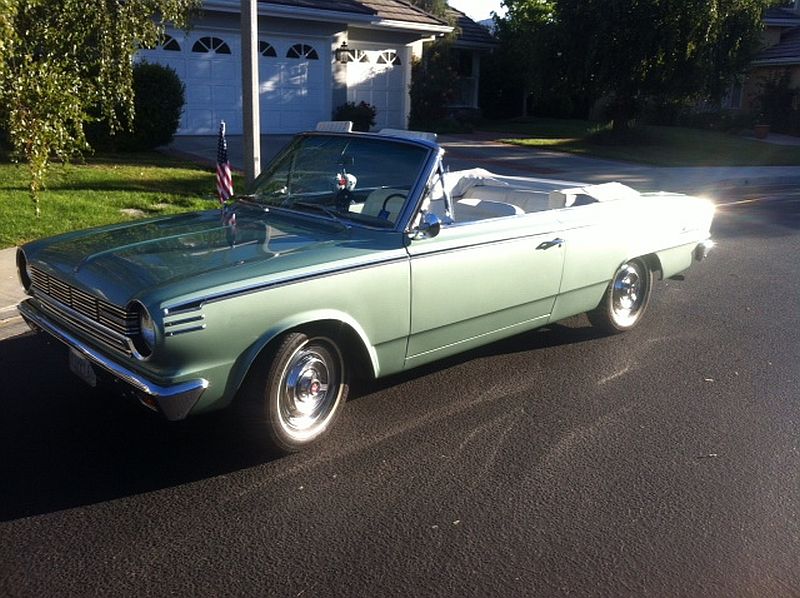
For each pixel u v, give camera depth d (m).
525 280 5.29
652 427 4.84
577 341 6.47
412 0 27.58
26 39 7.80
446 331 4.91
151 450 4.42
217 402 3.93
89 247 4.47
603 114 24.72
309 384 4.36
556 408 5.10
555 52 22.34
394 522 3.73
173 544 3.52
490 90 32.88
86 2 8.62
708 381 5.63
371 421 4.84
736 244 10.63
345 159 5.11
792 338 6.64
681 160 19.83
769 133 29.97
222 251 4.24
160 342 3.64
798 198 15.12
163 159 14.48
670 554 3.50
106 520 3.71
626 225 6.09
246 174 9.48
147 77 14.88
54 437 4.55
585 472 4.25
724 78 21.89
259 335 3.94
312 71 21.14
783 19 32.06
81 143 8.12
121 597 3.15
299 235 4.57
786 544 3.60
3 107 7.52
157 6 9.91
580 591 3.23
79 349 4.11
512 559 3.45
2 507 3.80
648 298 6.70
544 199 6.14
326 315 4.17
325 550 3.49
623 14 20.91
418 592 3.21
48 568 3.33
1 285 7.14
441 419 4.89
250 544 3.53
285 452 4.37
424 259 4.61
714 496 4.02
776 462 4.40
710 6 20.17
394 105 23.75
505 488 4.07
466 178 6.86
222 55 19.28
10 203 9.78
